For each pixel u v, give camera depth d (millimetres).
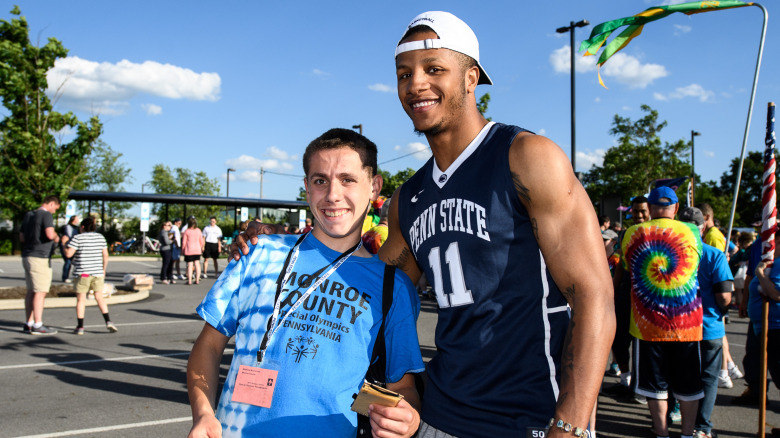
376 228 4422
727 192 48844
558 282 1440
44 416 4414
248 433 1480
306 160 1729
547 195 1416
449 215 1623
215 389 1585
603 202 10867
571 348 1349
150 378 5582
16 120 12781
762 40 6227
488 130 1624
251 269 1689
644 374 3867
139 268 21031
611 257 5684
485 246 1546
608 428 4363
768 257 3859
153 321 8930
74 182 13641
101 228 30781
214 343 1656
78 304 7742
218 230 18281
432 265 1684
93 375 5652
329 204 1649
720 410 4891
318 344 1539
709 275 4020
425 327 8609
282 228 2043
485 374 1598
